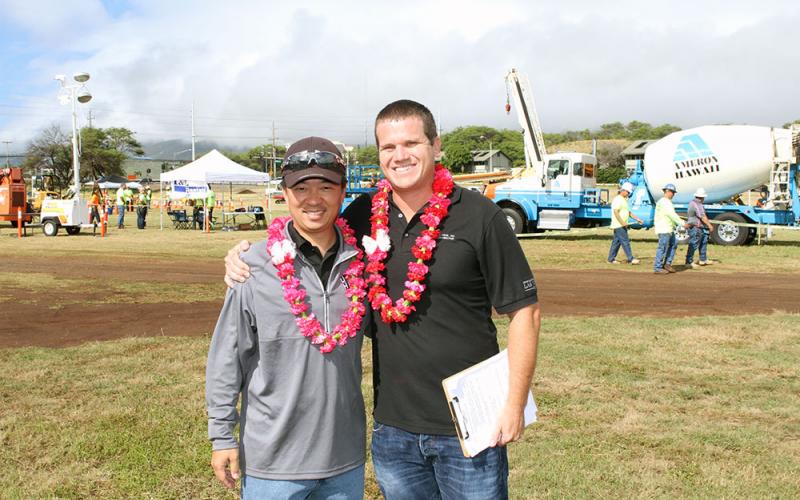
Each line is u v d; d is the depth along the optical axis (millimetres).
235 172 27938
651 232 25641
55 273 13852
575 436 4789
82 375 6188
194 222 28812
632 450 4559
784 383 5992
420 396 2652
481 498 2619
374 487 4152
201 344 7426
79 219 24375
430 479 2768
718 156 19875
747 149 19625
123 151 113875
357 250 2688
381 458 2771
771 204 19766
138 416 5129
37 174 83562
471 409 2527
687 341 7527
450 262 2594
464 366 2633
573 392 5727
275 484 2506
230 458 2549
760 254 17484
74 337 7957
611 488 4031
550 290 11820
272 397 2518
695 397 5625
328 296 2572
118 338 7875
